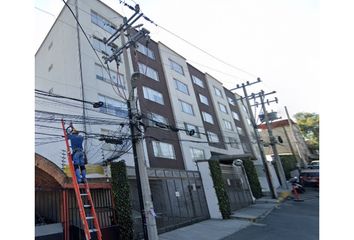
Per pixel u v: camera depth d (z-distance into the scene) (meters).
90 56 18.61
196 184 18.86
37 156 10.09
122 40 12.48
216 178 18.92
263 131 53.03
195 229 14.69
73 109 16.89
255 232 13.45
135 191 14.30
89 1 20.59
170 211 15.45
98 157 15.83
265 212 19.14
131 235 11.56
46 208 11.17
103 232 10.85
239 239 12.25
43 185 11.14
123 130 17.59
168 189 16.22
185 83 29.03
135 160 10.81
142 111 21.30
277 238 12.06
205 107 31.58
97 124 16.34
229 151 32.16
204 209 18.28
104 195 12.07
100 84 18.39
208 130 29.84
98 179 12.13
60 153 13.77
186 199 17.17
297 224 14.66
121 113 18.73
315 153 55.34
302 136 55.88
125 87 20.14
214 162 19.47
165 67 26.84
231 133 34.81
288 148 49.38
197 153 25.48
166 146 22.19
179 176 17.72
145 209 10.06
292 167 39.72
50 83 20.28
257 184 26.78
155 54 26.62
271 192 25.48
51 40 21.69
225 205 18.17
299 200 23.31
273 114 32.41
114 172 12.39
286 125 50.81
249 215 17.88
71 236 10.05
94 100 17.42
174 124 24.19
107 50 20.08
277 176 34.81
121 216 11.62
